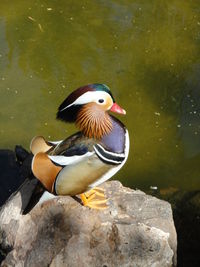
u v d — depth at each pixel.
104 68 9.14
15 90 8.80
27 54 9.45
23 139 8.03
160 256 5.29
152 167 7.72
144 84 8.87
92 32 9.86
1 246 5.60
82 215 5.50
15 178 6.76
